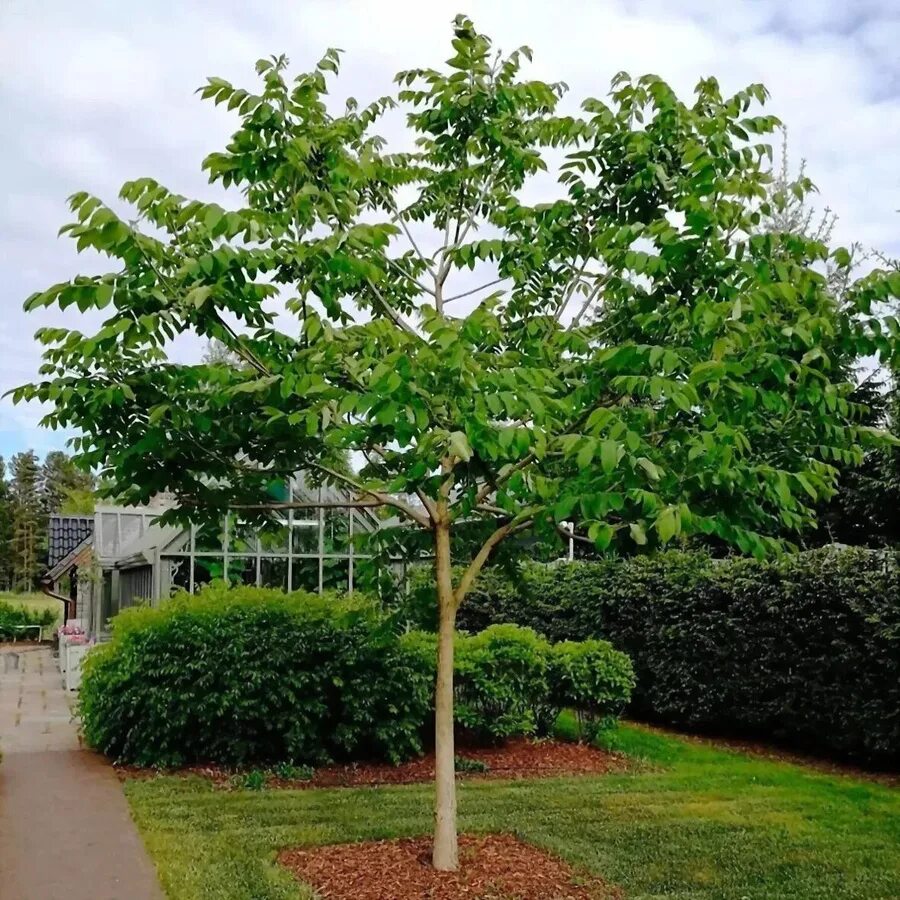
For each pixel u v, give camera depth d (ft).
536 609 42.83
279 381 13.74
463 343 12.85
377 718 26.71
